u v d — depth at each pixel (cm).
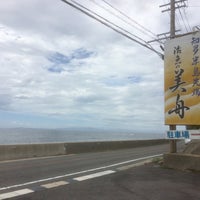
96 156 2328
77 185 1137
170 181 1213
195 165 1441
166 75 1594
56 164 1767
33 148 2239
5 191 1034
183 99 1535
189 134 1501
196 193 1026
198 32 1503
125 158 2158
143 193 1016
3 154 1995
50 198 942
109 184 1155
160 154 2523
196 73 1503
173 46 1576
